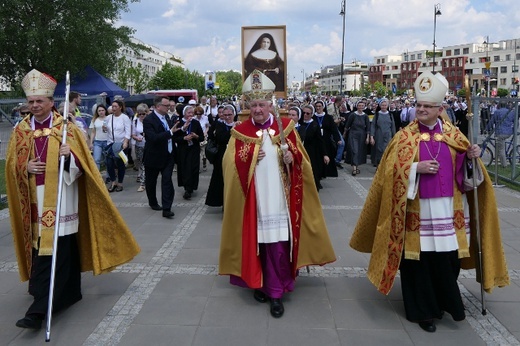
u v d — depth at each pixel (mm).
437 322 4082
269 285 4297
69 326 4039
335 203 8625
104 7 24109
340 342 3764
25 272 4312
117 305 4434
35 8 23375
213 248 6070
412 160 3824
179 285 4891
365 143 11922
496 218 4055
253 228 4273
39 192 4062
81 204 4340
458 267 4129
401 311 4285
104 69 26484
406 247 3889
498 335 3848
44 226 3996
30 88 4004
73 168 4043
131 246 4461
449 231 3844
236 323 4082
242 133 4422
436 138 3895
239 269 4445
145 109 10469
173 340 3805
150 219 7578
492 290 4438
